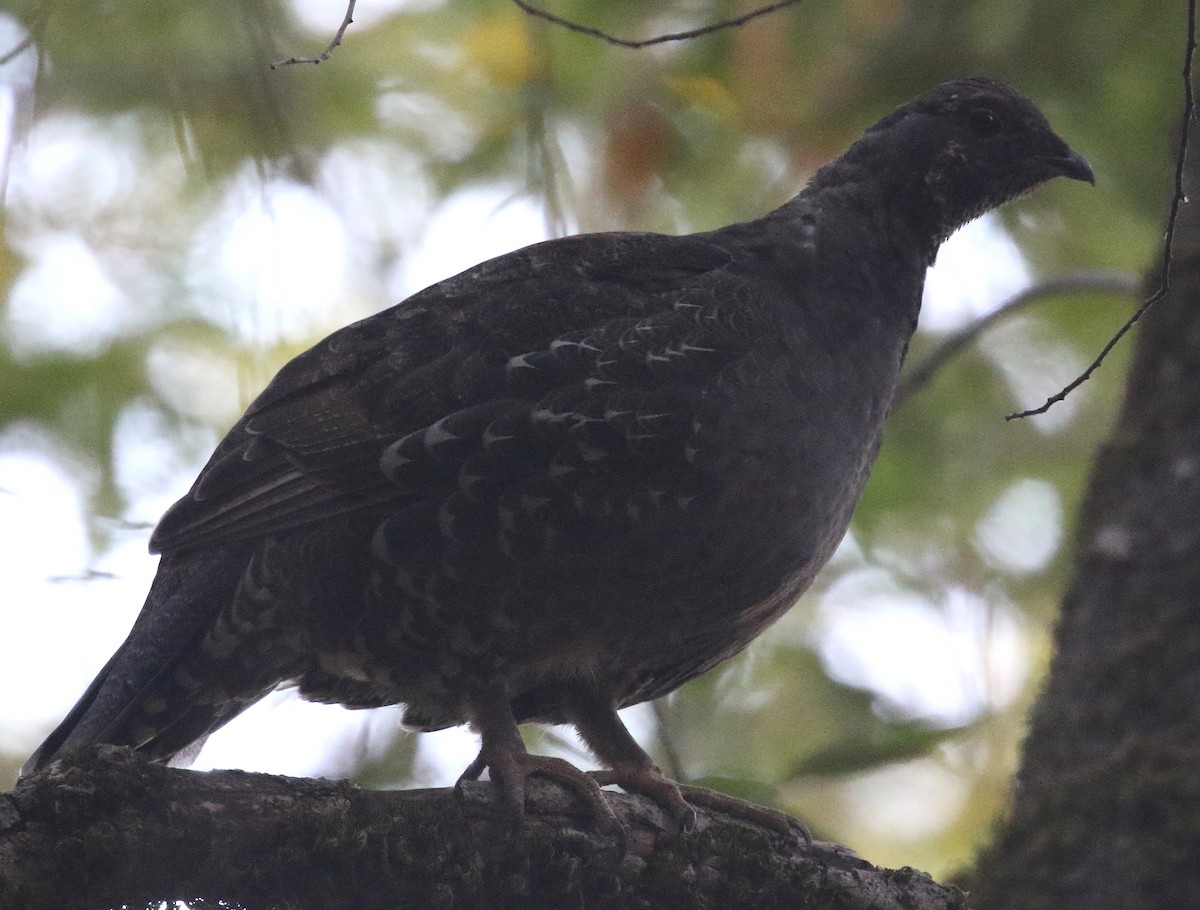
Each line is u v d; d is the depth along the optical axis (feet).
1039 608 41.01
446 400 24.39
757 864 23.15
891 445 40.98
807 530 24.84
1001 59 38.83
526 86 37.29
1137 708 28.17
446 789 22.15
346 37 37.32
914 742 31.32
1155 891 26.27
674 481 23.77
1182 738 27.50
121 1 34.86
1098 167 39.65
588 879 22.45
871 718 39.47
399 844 21.11
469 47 37.45
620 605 24.47
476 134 38.58
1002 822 29.35
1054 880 27.20
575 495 23.66
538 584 24.09
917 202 28.19
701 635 26.17
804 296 25.93
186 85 35.76
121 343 36.99
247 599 24.97
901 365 27.58
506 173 38.60
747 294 25.08
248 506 24.93
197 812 20.12
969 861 36.88
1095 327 41.42
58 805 19.36
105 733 24.97
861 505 40.32
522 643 24.73
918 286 28.07
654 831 23.20
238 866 20.33
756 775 36.09
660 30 38.86
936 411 41.78
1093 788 27.58
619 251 25.72
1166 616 28.66
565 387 23.94
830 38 39.01
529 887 22.20
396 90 38.17
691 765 38.24
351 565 24.45
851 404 25.54
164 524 25.23
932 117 28.58
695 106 38.75
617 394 23.85
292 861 20.51
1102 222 40.93
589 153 39.22
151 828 19.75
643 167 38.68
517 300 24.91
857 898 23.34
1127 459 30.66
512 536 23.82
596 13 38.40
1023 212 41.14
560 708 26.96
